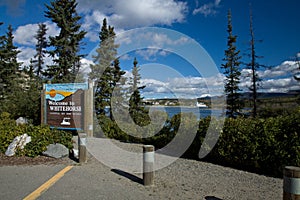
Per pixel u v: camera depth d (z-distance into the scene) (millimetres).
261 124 6141
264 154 5938
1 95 25281
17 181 5281
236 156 6508
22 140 7758
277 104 18453
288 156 5453
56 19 20812
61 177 5586
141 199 4305
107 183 5188
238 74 20203
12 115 14219
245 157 6258
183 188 4902
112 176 5719
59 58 20906
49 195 4473
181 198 4367
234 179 5523
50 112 11938
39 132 8023
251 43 19922
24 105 13945
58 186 4969
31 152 7520
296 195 3146
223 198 4383
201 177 5691
